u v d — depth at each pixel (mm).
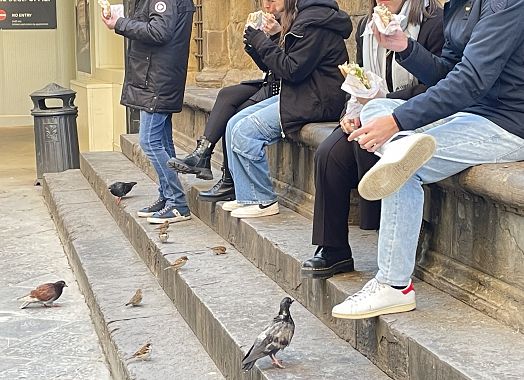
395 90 4703
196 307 5113
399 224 3926
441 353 3523
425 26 4578
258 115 5898
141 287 6152
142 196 7934
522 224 3732
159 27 6414
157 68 6570
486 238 3979
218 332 4668
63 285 6555
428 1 4613
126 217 7387
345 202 4504
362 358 4129
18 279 7258
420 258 4426
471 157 3891
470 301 4016
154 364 4797
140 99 6652
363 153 4312
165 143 6879
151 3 6488
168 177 6840
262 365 4086
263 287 5223
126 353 4969
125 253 7035
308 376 3949
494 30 3768
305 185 6145
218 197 6469
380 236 3979
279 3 5770
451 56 4242
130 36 6465
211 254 5965
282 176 6504
